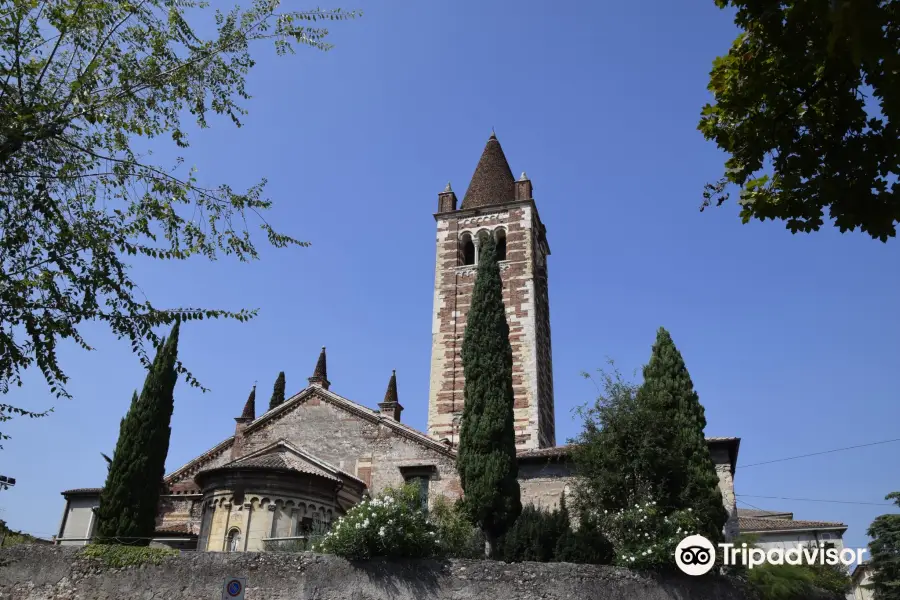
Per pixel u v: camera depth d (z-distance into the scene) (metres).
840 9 6.55
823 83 9.48
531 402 50.03
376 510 26.48
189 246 15.95
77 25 14.55
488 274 36.06
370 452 41.47
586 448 31.36
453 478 39.59
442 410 51.34
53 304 14.51
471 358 33.84
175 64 15.88
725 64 10.69
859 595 55.59
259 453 40.41
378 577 24.89
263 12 16.39
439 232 59.91
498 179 62.22
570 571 24.80
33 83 14.04
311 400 43.97
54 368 14.48
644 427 30.23
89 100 14.64
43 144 14.52
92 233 14.81
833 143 9.77
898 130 9.32
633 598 24.66
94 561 26.86
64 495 44.91
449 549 27.80
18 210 14.29
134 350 15.24
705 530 27.50
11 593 26.61
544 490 36.69
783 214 10.61
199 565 25.98
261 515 33.97
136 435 34.25
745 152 10.55
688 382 32.09
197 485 41.41
